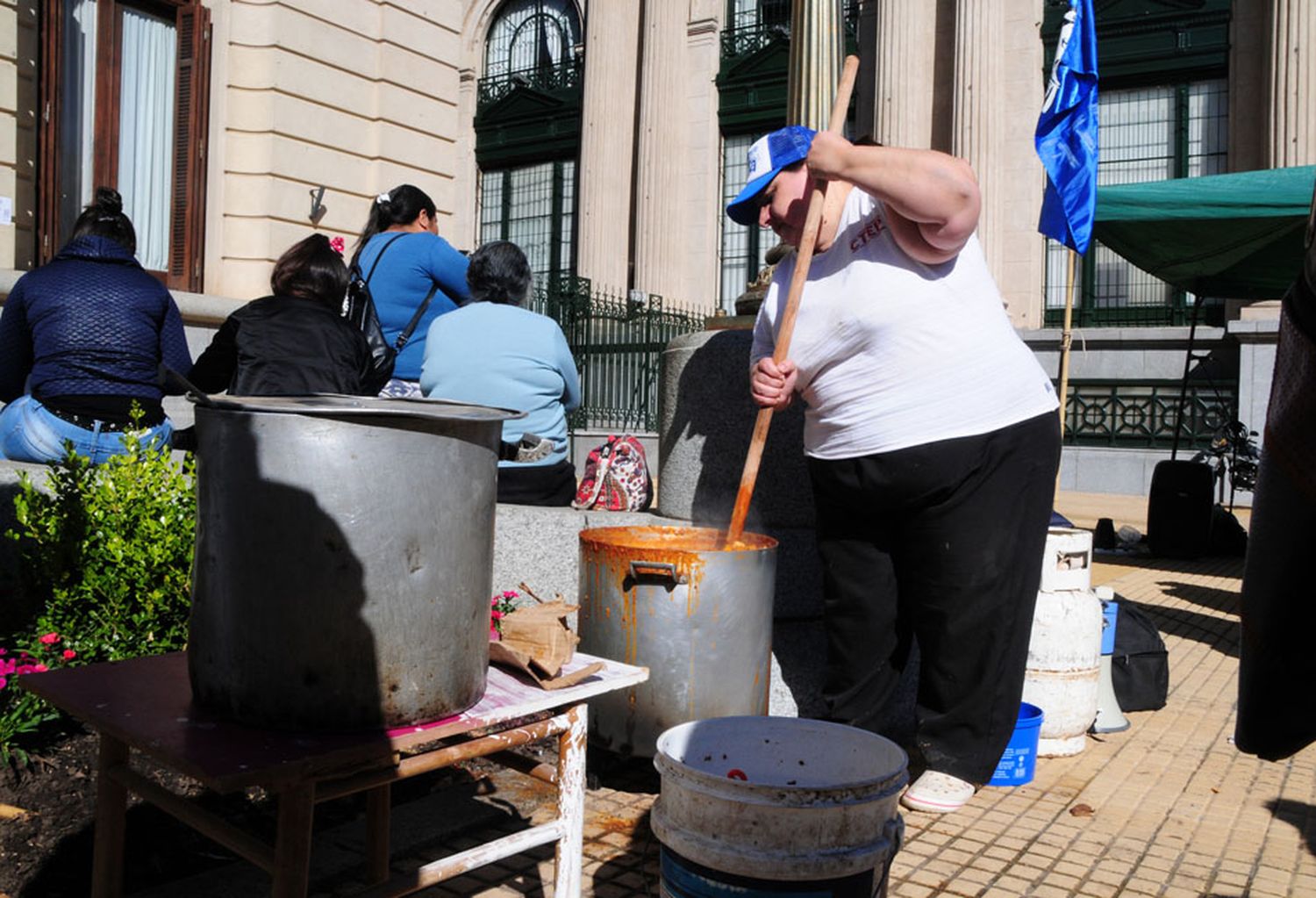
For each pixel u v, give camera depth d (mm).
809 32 4777
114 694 2121
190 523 3703
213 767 1727
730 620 3201
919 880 2871
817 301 3195
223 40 9938
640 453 4918
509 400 4438
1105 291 17359
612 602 3252
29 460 4578
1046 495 3264
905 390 3123
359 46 10922
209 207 9938
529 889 2719
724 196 21734
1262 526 1104
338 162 10727
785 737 2334
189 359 5027
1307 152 15180
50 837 2758
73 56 9031
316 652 1877
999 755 3352
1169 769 3951
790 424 4191
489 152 24625
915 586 3312
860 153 2902
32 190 8492
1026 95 17812
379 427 1890
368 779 1941
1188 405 15805
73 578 3592
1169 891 2850
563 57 23844
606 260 22078
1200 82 17078
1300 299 1000
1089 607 4102
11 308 4711
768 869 1884
